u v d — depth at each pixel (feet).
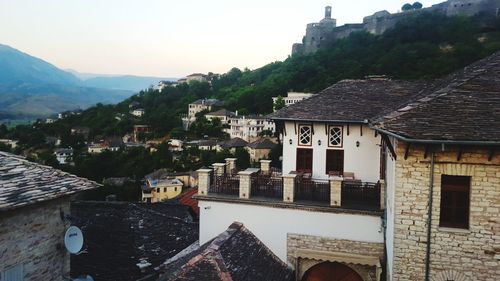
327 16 468.75
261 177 49.24
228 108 458.09
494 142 27.61
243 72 631.97
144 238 53.52
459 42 264.52
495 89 33.78
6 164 34.65
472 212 30.66
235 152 295.69
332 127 53.62
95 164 284.00
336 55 363.97
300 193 47.26
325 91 60.90
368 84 61.93
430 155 31.17
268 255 41.98
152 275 46.19
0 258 29.30
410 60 251.19
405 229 32.01
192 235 56.90
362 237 43.75
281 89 393.50
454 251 31.01
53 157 300.40
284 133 55.42
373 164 52.26
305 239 45.52
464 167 30.68
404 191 31.89
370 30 403.54
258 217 47.14
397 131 29.91
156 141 403.95
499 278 30.19
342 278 45.29
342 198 46.96
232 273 33.53
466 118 30.42
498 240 30.17
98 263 48.11
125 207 60.34
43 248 33.68
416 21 323.57
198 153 317.22
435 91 38.96
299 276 45.80
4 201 28.09
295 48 514.68
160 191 243.60
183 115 473.67
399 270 32.27
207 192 49.67
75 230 36.01
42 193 31.73
